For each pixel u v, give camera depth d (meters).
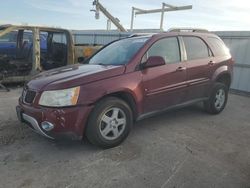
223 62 5.52
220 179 3.10
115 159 3.50
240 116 5.73
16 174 3.08
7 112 5.31
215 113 5.66
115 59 4.31
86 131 3.59
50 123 3.35
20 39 8.57
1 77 7.37
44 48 9.12
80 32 17.14
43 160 3.42
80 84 3.46
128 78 3.85
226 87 5.77
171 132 4.55
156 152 3.74
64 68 4.32
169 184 2.97
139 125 4.84
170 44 4.59
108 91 3.61
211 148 3.96
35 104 3.48
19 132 4.28
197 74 4.92
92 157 3.53
